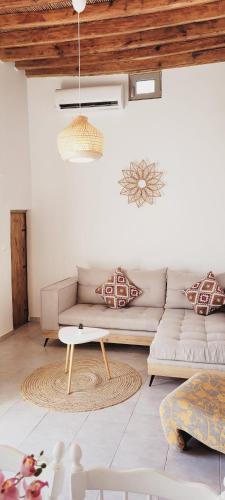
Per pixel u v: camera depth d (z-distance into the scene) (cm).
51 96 502
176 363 312
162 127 472
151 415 280
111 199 496
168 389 322
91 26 376
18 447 240
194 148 464
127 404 297
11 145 468
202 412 223
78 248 514
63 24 376
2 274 454
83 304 467
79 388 323
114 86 464
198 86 457
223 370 302
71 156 310
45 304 422
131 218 491
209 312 405
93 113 490
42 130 510
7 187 461
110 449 239
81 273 477
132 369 365
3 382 337
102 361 386
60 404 296
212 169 461
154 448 241
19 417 278
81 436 253
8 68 459
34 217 524
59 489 97
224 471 218
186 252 477
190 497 93
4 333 460
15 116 477
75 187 507
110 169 493
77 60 453
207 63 446
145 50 431
